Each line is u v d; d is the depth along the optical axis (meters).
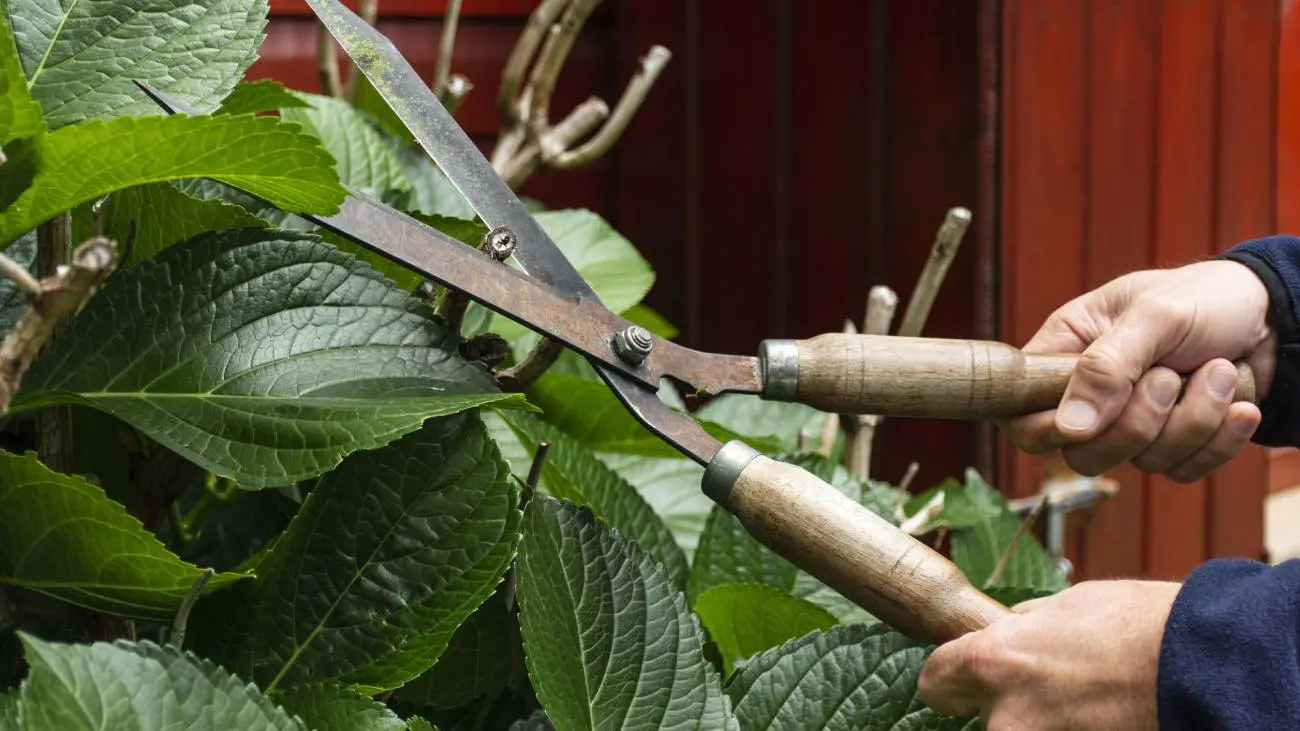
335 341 0.58
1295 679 0.56
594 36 1.82
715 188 1.73
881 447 1.58
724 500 0.62
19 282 0.44
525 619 0.58
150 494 0.66
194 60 0.60
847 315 1.60
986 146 1.45
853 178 1.57
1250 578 0.59
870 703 0.64
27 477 0.50
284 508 0.73
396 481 0.58
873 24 1.53
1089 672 0.58
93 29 0.59
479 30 1.72
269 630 0.58
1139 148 1.59
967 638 0.59
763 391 0.69
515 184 1.24
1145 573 1.69
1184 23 1.62
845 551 0.59
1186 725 0.56
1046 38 1.47
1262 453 1.85
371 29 0.68
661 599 0.62
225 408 0.55
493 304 0.61
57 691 0.44
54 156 0.50
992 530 1.01
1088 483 1.55
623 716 0.60
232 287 0.58
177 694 0.47
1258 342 0.85
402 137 1.19
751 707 0.64
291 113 0.99
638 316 1.12
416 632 0.57
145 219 0.62
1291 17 2.14
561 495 0.77
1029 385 0.74
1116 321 0.84
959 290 1.48
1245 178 1.74
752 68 1.67
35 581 0.55
